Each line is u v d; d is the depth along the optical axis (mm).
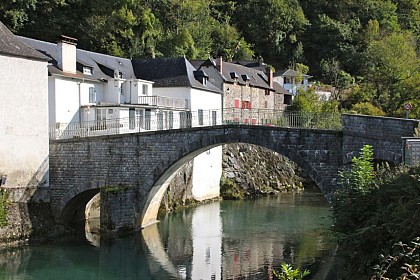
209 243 25922
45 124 27422
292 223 31328
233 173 44906
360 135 22141
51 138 30734
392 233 13578
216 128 25219
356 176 17078
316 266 21266
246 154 47062
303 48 83062
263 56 83312
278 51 82375
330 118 26812
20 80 26031
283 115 29547
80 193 27688
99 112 34562
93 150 27438
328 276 19625
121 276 20438
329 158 23078
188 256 23453
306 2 88938
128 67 42531
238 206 38562
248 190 44562
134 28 54531
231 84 50812
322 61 78375
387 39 60000
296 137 23625
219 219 32750
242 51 76375
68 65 33562
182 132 25891
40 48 33969
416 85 42062
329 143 23062
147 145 26594
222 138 25141
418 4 88250
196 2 67875
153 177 26547
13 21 48938
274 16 82938
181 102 40188
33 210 26406
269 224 31031
